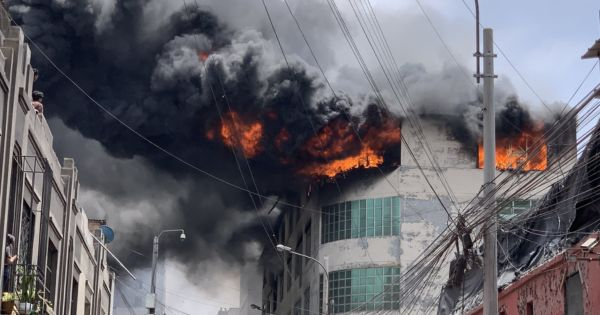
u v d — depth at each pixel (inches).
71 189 1664.6
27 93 1326.3
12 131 1177.4
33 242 1378.0
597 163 1203.2
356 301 3348.9
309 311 3688.5
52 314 1512.1
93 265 2042.3
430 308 3078.2
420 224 3353.8
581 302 1230.3
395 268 3326.8
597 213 1274.6
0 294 1127.0
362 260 3378.4
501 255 1596.9
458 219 1309.1
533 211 1409.9
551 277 1330.0
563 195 1316.4
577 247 1222.3
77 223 1774.1
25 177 1294.3
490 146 1267.2
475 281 1776.6
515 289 1497.3
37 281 1332.4
